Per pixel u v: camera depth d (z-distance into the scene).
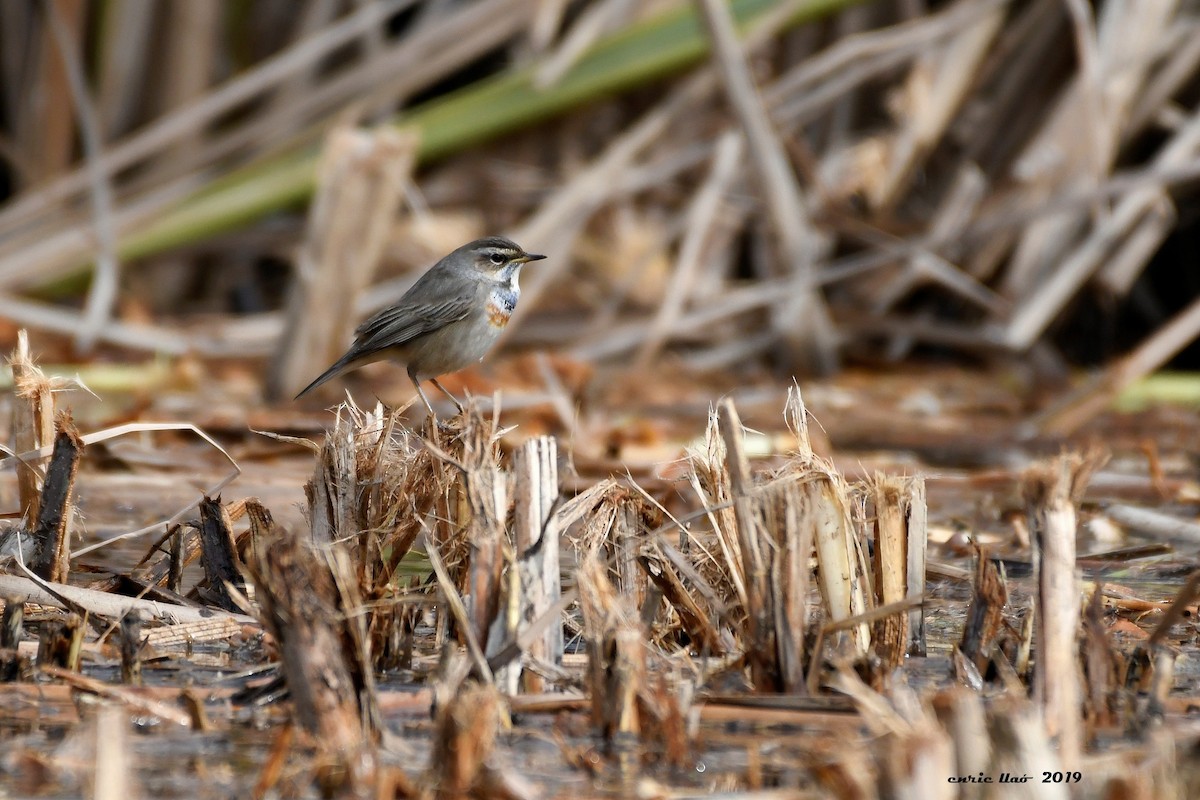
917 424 14.02
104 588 7.11
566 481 8.98
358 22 16.67
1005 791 4.16
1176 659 6.39
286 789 4.74
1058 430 13.94
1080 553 9.10
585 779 4.85
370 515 6.60
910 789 4.07
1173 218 17.55
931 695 5.68
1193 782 4.49
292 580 5.25
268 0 19.03
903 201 18.47
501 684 5.68
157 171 17.34
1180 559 8.91
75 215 17.05
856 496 6.69
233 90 16.41
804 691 5.72
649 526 6.85
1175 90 17.17
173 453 11.80
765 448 12.45
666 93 18.78
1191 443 13.44
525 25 17.64
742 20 16.56
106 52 18.20
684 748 5.08
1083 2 15.67
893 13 18.34
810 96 16.81
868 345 18.69
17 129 18.73
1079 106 17.06
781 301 17.02
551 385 13.40
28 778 4.79
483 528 5.82
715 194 16.66
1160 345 14.21
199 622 6.61
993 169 18.16
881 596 6.50
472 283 11.34
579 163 19.03
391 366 16.97
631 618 5.71
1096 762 4.76
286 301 18.97
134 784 4.63
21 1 18.73
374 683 5.93
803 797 4.51
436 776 4.65
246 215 16.59
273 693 5.72
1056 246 17.17
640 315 17.83
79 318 15.52
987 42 17.36
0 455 9.70
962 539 9.01
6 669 5.96
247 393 15.01
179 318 18.16
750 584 5.78
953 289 17.98
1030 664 6.10
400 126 16.50
